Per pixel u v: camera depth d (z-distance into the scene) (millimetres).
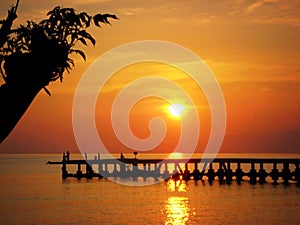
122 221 45375
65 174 93000
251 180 76688
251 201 57281
